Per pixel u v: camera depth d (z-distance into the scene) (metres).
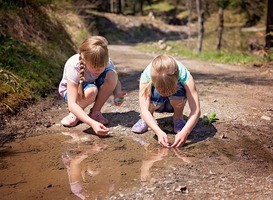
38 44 5.71
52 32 6.75
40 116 3.65
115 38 27.55
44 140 3.04
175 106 3.15
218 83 5.73
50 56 5.71
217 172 2.40
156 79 2.84
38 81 4.46
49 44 6.12
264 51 9.24
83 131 3.26
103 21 29.19
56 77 5.13
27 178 2.33
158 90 2.88
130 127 3.36
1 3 5.69
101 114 3.47
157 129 2.91
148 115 3.01
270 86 5.62
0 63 4.21
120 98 3.54
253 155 2.72
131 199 2.04
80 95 3.29
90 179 2.30
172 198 2.05
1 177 2.35
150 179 2.29
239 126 3.40
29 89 4.15
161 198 2.05
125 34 29.09
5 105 3.59
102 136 3.13
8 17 5.50
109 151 2.79
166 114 3.69
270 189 2.17
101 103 3.44
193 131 3.24
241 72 7.45
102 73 3.35
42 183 2.25
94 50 3.08
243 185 2.21
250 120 3.60
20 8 6.03
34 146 2.91
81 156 2.69
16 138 3.08
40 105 4.00
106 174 2.37
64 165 2.53
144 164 2.53
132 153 2.74
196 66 8.70
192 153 2.74
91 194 2.10
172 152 2.76
